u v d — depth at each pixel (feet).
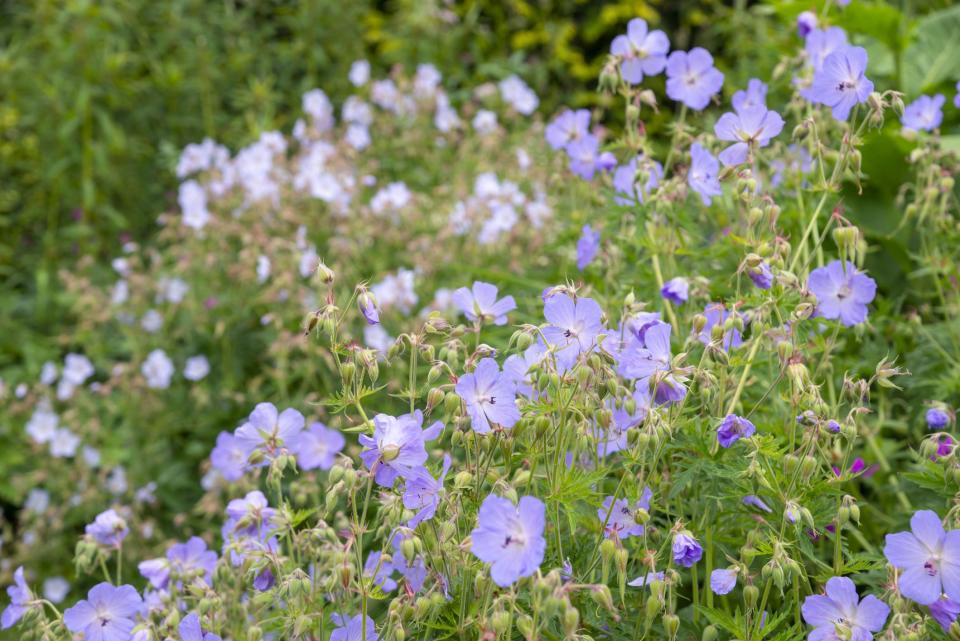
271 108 22.56
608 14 26.84
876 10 15.60
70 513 14.75
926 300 11.41
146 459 14.58
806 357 8.01
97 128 21.40
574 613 5.16
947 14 17.06
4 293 20.20
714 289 9.18
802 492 6.77
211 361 15.30
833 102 7.63
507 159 17.21
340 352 6.56
